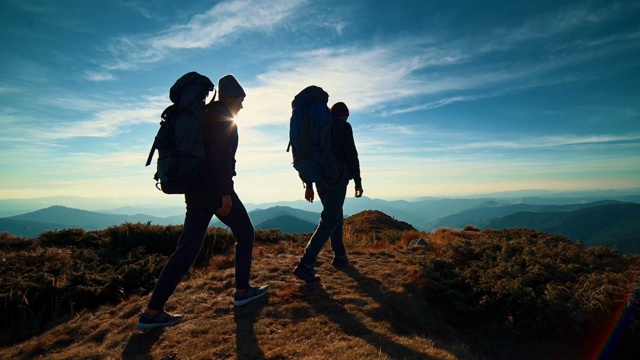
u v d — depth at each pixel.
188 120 2.96
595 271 4.41
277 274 5.03
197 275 5.80
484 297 4.14
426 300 4.51
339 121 4.71
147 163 3.18
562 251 5.25
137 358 2.90
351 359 2.67
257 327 3.33
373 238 10.17
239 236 3.68
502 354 3.76
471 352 3.66
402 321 3.98
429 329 4.00
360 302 4.07
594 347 3.68
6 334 4.23
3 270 5.64
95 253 7.20
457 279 4.67
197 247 3.33
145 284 5.64
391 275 5.15
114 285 5.26
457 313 4.36
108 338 3.40
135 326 3.42
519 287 4.04
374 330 3.38
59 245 8.11
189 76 3.13
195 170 2.97
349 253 6.87
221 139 3.05
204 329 3.34
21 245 8.25
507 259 5.16
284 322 3.47
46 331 4.26
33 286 4.76
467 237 9.23
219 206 3.19
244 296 3.83
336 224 4.50
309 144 4.05
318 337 3.14
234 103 3.38
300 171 4.10
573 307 3.69
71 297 4.86
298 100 4.23
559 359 3.60
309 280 4.41
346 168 4.58
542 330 3.95
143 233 8.36
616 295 3.66
